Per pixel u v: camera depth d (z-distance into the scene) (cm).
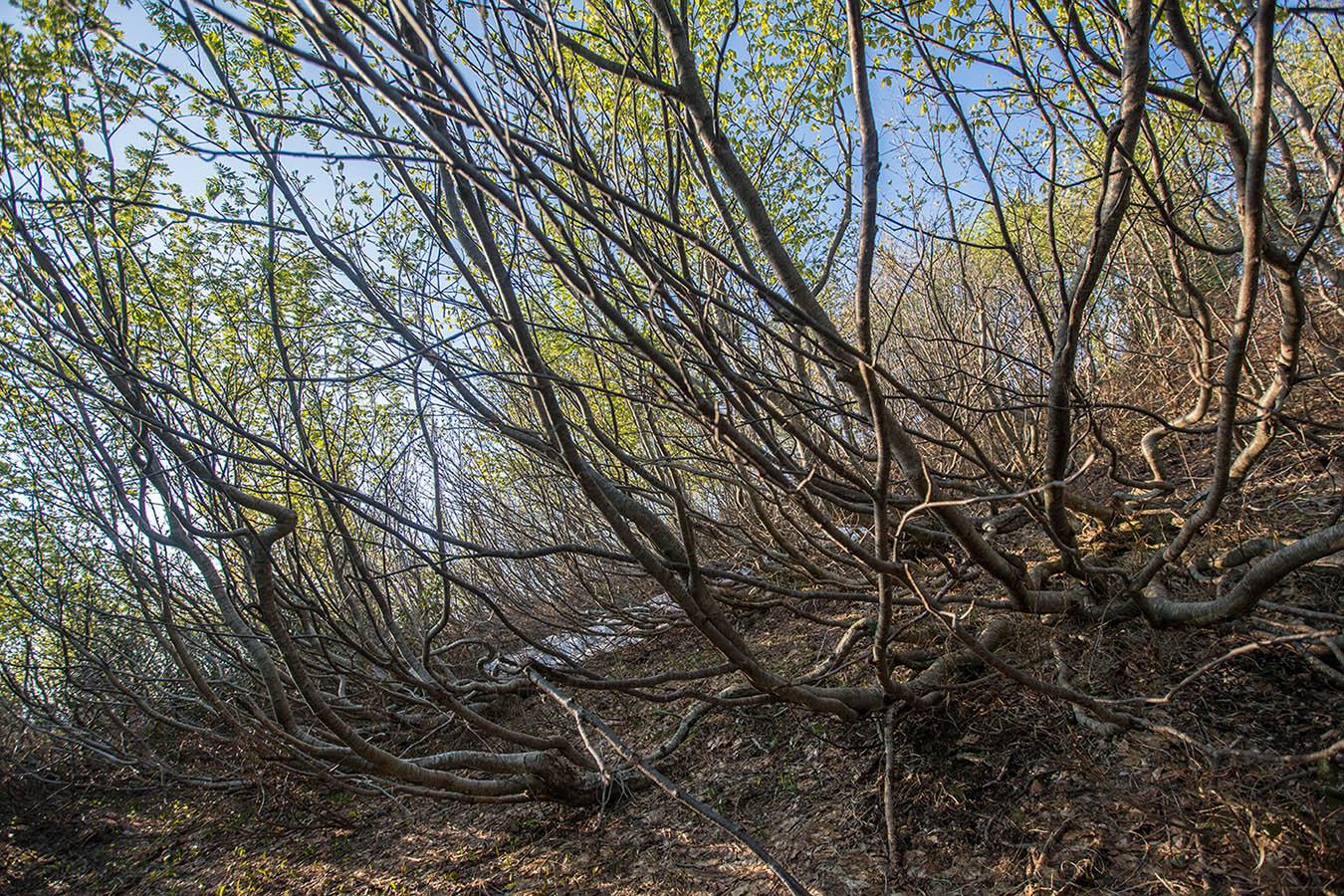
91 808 820
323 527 519
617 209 277
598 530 707
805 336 304
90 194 355
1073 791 365
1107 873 319
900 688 424
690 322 262
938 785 405
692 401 283
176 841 707
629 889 435
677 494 353
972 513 629
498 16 311
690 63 293
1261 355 580
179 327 453
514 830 543
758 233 305
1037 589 465
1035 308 335
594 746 616
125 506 419
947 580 561
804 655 613
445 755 494
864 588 581
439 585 780
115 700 799
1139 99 273
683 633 779
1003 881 338
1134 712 380
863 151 251
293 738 453
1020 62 271
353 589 611
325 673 737
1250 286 258
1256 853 296
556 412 311
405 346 373
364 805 671
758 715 555
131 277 428
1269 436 336
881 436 278
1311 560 338
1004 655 461
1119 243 427
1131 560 486
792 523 509
